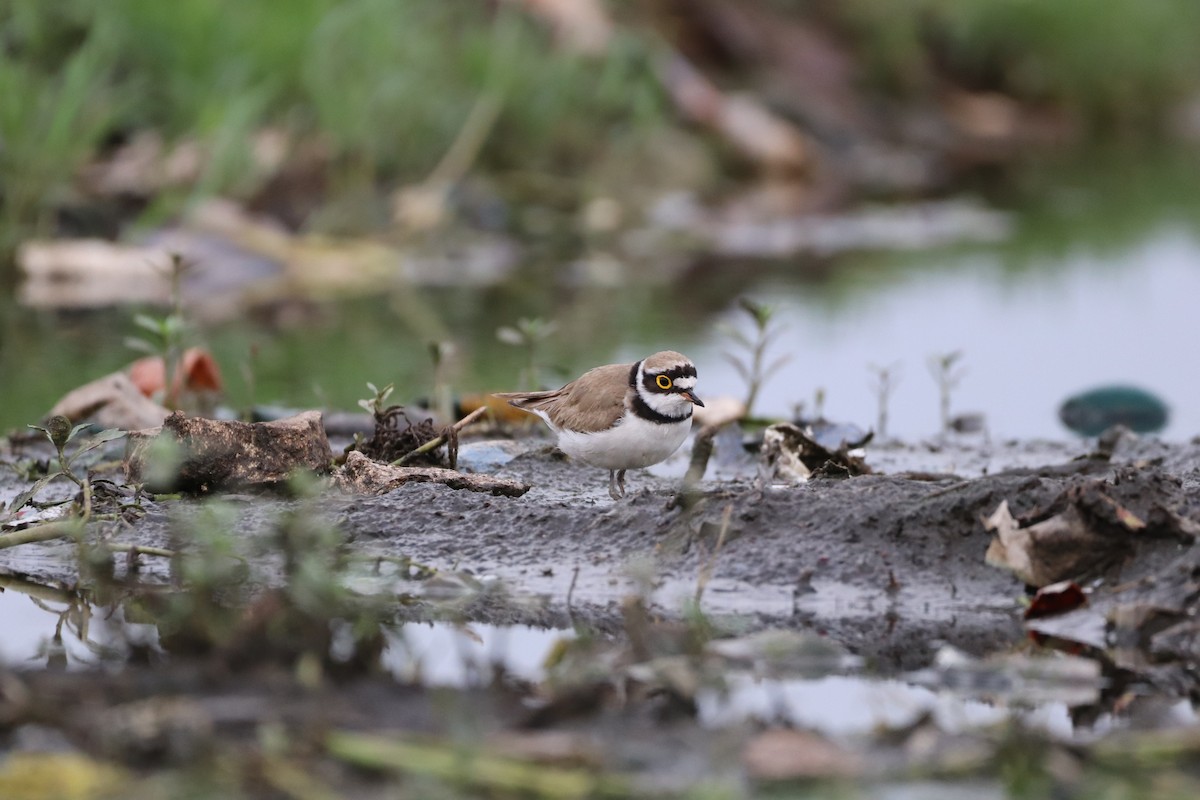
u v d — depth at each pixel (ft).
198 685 21.38
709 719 20.79
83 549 27.86
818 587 26.94
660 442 33.17
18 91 68.44
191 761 18.65
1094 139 125.90
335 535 28.32
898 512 28.40
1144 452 36.83
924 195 97.60
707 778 18.66
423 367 49.57
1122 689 22.41
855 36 117.50
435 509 30.42
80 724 19.60
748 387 48.29
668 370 32.99
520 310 61.62
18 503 30.45
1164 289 66.44
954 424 43.57
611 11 102.99
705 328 57.62
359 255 72.79
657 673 22.53
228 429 32.07
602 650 23.88
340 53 80.84
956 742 19.90
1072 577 26.63
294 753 18.88
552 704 20.58
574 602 26.48
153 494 32.09
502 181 85.51
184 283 66.64
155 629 24.53
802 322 59.26
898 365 52.03
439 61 85.56
